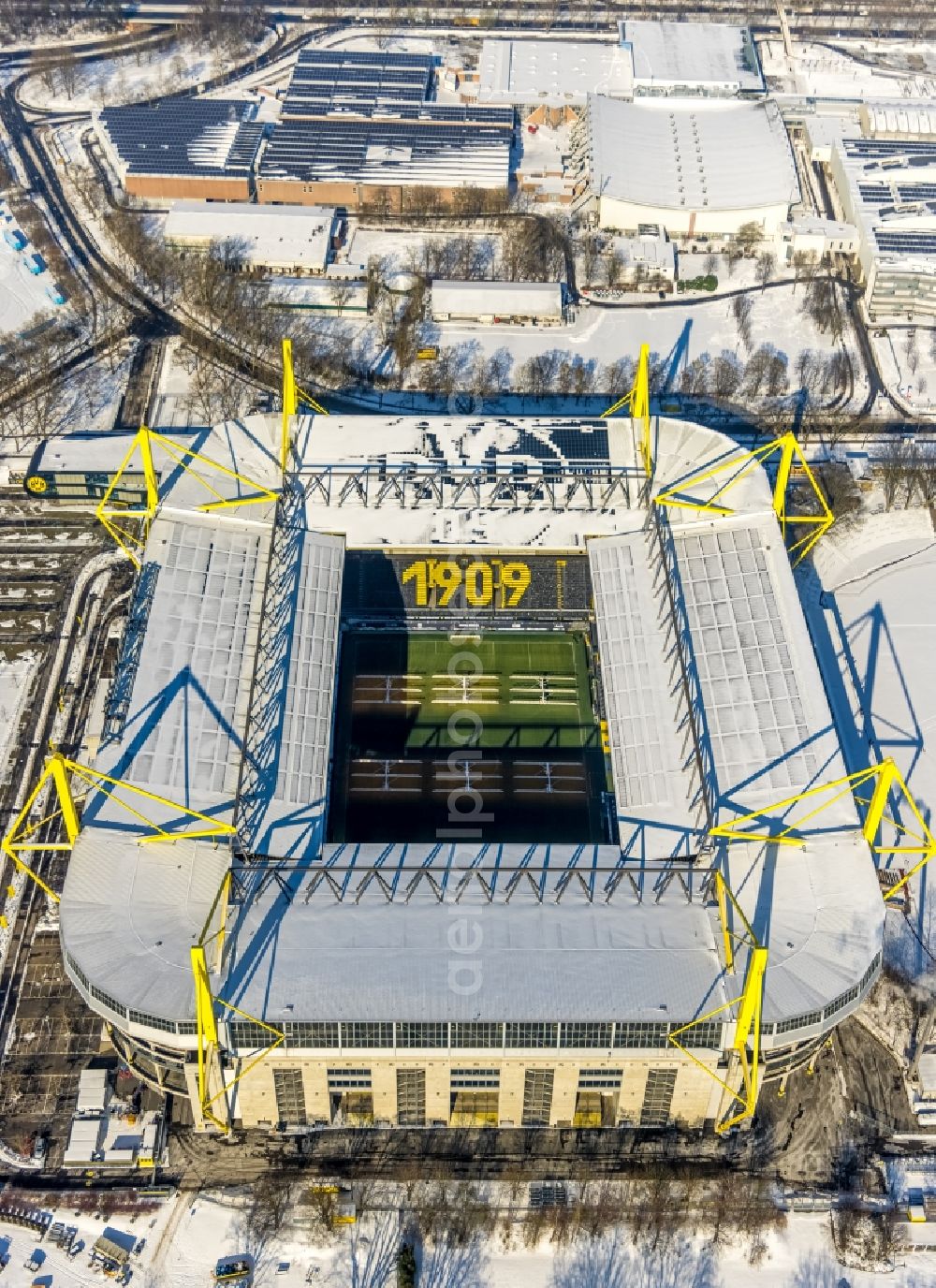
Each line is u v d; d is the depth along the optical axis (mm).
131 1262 188625
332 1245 190375
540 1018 186625
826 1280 187625
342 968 192500
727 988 190750
